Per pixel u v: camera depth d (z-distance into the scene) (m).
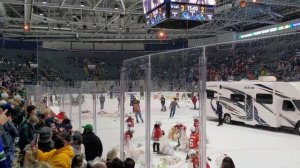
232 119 22.77
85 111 21.14
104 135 15.30
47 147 7.18
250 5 32.59
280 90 19.02
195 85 7.17
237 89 22.12
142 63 8.58
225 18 35.31
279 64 14.55
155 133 12.05
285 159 12.32
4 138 7.50
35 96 23.12
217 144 15.27
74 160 6.24
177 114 19.38
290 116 18.75
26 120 8.78
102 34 47.44
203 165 6.16
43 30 44.19
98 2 26.95
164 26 18.56
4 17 32.78
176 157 11.30
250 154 13.20
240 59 16.30
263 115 20.25
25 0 25.66
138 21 41.16
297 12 36.12
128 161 5.80
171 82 8.02
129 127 13.37
